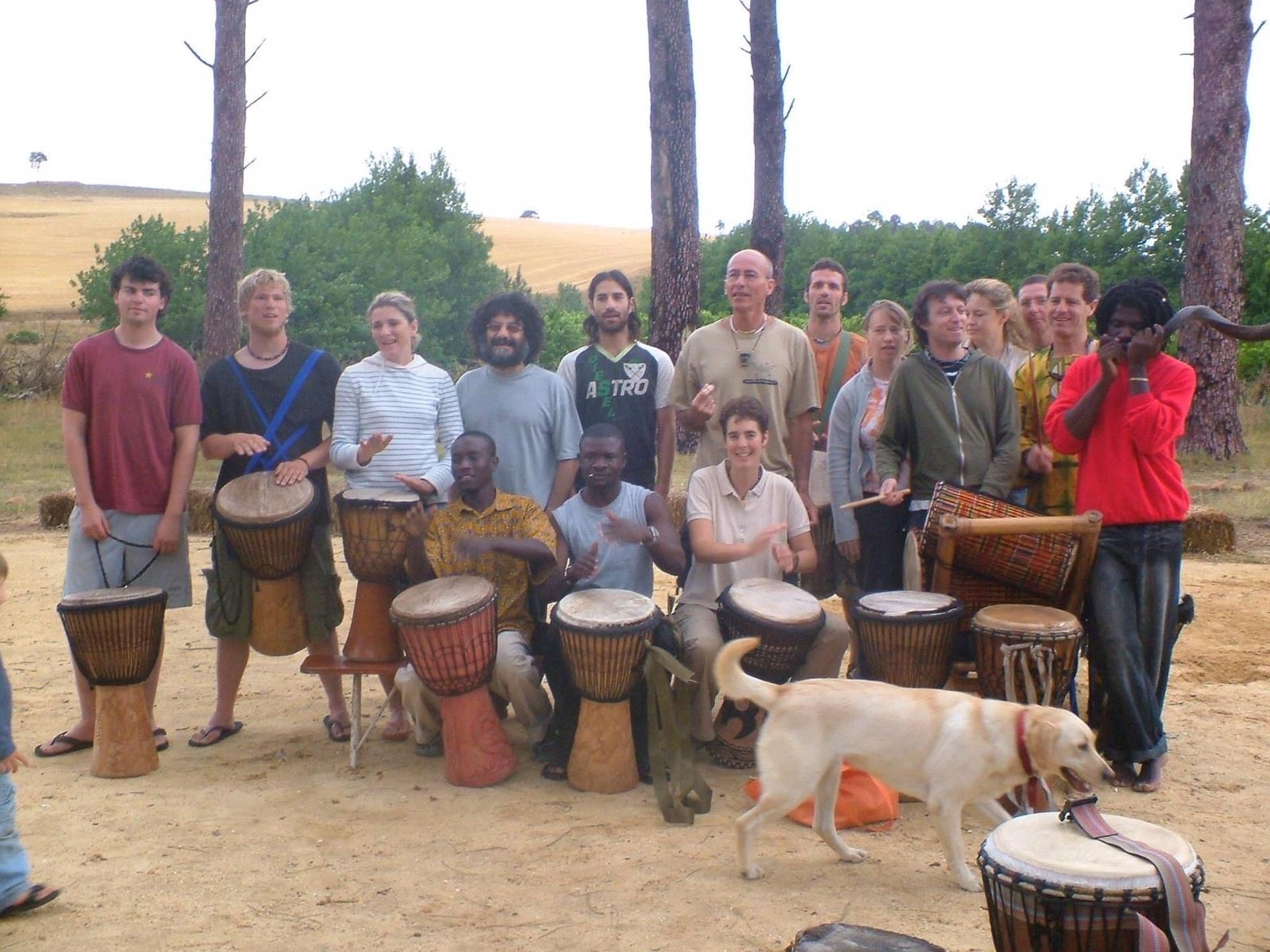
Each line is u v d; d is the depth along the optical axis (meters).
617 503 6.27
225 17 16.94
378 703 7.29
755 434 6.16
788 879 4.83
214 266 17.41
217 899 4.68
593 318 7.06
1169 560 5.77
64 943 4.33
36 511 14.25
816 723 4.82
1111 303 5.65
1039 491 6.54
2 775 4.50
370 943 4.32
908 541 6.09
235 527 6.08
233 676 6.61
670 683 5.87
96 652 5.90
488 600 5.83
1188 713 6.98
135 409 6.27
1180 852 3.37
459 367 34.00
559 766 6.03
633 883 4.79
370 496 6.17
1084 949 3.28
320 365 6.64
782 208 17.20
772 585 6.04
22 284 51.22
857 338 7.73
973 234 33.44
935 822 4.85
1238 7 15.59
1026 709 4.63
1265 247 25.80
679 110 15.99
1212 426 16.78
